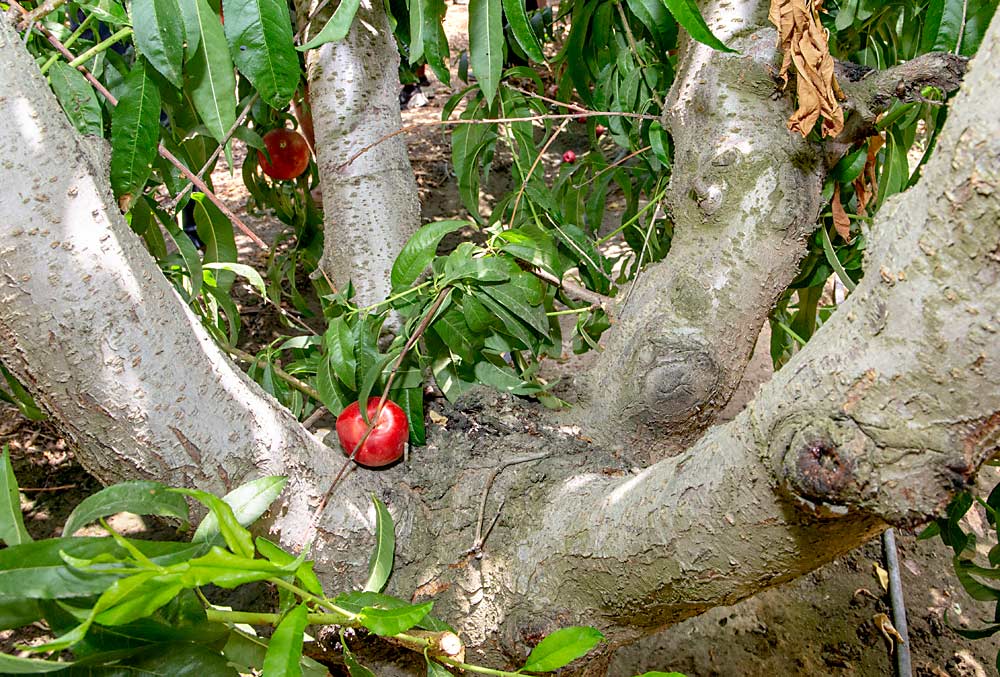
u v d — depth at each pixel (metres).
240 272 1.21
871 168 1.11
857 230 1.22
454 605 1.01
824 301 2.12
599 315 1.29
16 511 0.76
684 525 0.83
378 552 0.99
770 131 1.01
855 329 0.72
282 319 1.70
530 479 1.05
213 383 0.88
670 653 1.54
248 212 2.78
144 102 0.95
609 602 0.93
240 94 1.23
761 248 1.02
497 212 1.40
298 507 0.95
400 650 1.06
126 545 0.66
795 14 0.91
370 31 1.18
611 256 2.60
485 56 1.02
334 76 1.17
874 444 0.71
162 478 0.88
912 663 1.55
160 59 0.91
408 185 1.25
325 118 1.19
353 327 1.11
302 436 0.97
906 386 0.69
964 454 0.70
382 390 1.09
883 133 1.27
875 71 0.97
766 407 0.76
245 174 1.79
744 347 1.06
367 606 0.84
